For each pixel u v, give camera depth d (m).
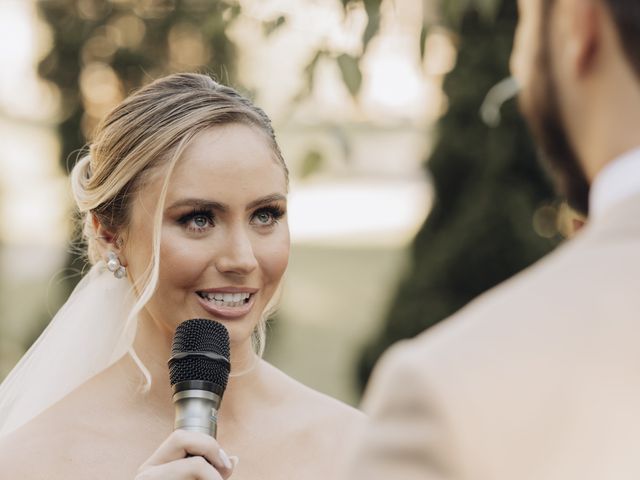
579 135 1.43
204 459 2.44
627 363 1.30
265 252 3.00
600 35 1.38
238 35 5.07
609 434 1.28
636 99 1.36
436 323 8.32
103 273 3.36
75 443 3.03
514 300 1.38
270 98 4.87
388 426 1.35
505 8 7.61
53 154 10.53
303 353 15.64
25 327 12.65
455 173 8.14
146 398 3.12
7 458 2.98
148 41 9.73
